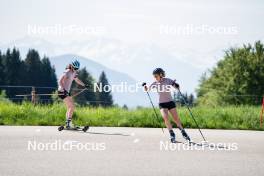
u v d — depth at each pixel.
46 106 29.03
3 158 14.21
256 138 19.47
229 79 96.00
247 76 94.25
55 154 15.00
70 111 21.91
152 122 24.52
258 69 95.19
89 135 19.72
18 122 24.52
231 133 21.25
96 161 13.91
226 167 13.20
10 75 194.88
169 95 18.39
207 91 101.81
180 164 13.58
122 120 24.94
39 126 23.08
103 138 18.81
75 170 12.57
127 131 21.48
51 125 24.38
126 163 13.65
